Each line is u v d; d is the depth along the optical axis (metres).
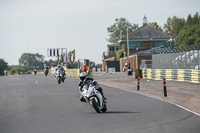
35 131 19.44
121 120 22.44
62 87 58.84
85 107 30.05
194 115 24.14
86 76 27.06
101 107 26.06
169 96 40.19
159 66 88.56
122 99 36.50
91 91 26.33
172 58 79.94
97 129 19.44
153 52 99.94
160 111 26.47
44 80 89.25
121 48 172.38
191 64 70.44
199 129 18.92
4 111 29.22
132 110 27.38
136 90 50.19
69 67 139.88
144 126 20.06
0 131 19.88
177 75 68.56
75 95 42.72
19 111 28.80
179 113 25.25
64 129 19.78
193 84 58.88
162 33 167.88
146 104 31.45
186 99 36.72
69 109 28.95
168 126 19.92
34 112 27.69
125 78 89.06
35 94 45.69
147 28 168.88
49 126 20.94
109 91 48.19
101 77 99.88
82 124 21.28
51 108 29.98
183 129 18.95
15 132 19.38
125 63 141.50
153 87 55.62
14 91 52.56
